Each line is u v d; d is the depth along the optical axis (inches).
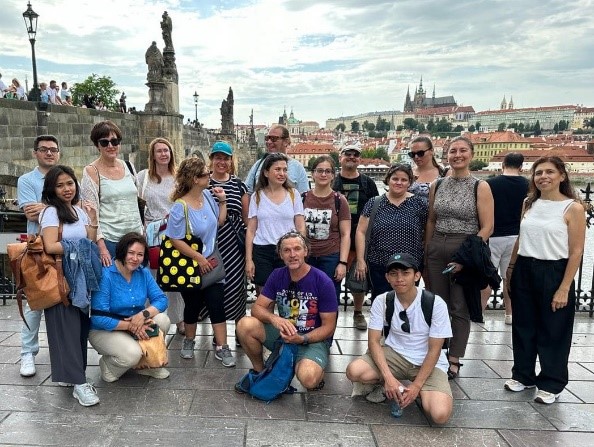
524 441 139.3
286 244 157.8
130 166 197.9
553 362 160.6
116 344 163.3
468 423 148.6
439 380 151.2
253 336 165.2
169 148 208.2
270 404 157.2
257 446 133.0
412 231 187.2
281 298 167.2
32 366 172.9
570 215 153.6
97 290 158.1
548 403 161.0
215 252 186.1
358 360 159.8
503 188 237.3
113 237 183.3
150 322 169.6
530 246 161.6
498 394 169.0
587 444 138.6
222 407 154.2
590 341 224.8
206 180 177.6
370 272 195.8
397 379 159.6
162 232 197.9
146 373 175.3
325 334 161.0
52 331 153.2
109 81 2066.9
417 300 154.8
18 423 140.9
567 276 155.0
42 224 149.2
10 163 514.6
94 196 180.7
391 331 158.6
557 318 158.4
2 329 221.6
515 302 168.9
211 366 186.9
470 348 214.7
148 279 175.3
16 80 705.0
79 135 672.4
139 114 899.4
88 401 151.7
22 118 537.3
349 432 141.7
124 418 145.5
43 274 148.2
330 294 162.4
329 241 196.2
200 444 133.0
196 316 191.2
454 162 177.0
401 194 190.2
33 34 575.8
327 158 193.2
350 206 219.6
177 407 153.2
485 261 167.0
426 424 147.4
